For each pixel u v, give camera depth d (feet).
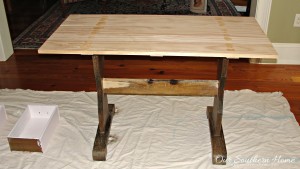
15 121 7.13
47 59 10.11
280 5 8.95
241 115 7.29
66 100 7.87
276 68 9.46
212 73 9.21
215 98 6.48
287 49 9.52
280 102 7.75
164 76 9.05
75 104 7.72
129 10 14.24
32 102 7.80
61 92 8.18
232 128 6.88
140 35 5.49
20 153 6.25
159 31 5.64
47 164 6.00
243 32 5.62
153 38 5.37
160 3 15.14
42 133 6.36
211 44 5.15
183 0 15.57
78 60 10.07
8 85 8.69
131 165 5.96
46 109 7.00
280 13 9.07
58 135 6.70
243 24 5.97
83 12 13.93
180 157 6.15
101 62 6.09
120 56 10.23
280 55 9.63
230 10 14.01
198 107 7.61
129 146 6.41
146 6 14.75
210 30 5.69
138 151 6.29
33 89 8.48
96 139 6.29
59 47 5.08
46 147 6.37
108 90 6.28
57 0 15.58
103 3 15.11
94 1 15.35
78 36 5.47
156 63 9.78
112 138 6.61
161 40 5.29
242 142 6.49
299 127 6.89
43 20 13.14
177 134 6.75
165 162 6.03
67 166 5.94
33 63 9.86
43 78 9.04
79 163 6.01
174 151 6.29
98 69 5.83
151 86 6.18
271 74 9.16
